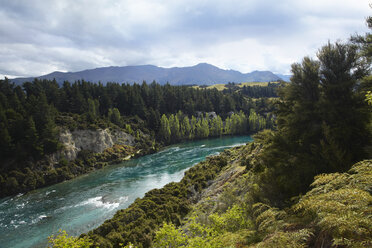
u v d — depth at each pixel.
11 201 40.41
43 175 51.16
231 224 11.26
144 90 137.88
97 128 74.81
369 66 14.18
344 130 12.66
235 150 55.09
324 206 4.68
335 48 15.33
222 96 160.38
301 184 12.95
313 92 15.99
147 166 61.47
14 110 68.19
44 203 38.00
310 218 5.94
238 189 20.72
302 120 15.33
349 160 11.90
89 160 64.12
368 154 12.00
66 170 55.53
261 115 146.62
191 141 109.38
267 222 7.28
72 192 43.34
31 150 55.12
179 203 28.61
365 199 4.32
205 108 143.75
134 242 19.66
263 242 5.13
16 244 25.53
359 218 3.89
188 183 36.00
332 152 12.23
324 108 14.18
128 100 120.38
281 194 13.66
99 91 115.94
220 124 122.69
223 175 34.84
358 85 14.02
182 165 59.16
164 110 132.00
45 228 28.78
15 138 56.00
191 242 8.53
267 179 15.08
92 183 48.84
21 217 32.53
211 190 30.16
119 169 60.50
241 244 7.62
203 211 20.50
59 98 93.00
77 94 94.38
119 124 95.38
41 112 64.12
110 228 22.69
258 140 18.72
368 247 3.53
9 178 46.19
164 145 99.69
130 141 87.38
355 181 5.61
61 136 63.97
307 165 13.16
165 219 24.09
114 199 37.94
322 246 4.33
